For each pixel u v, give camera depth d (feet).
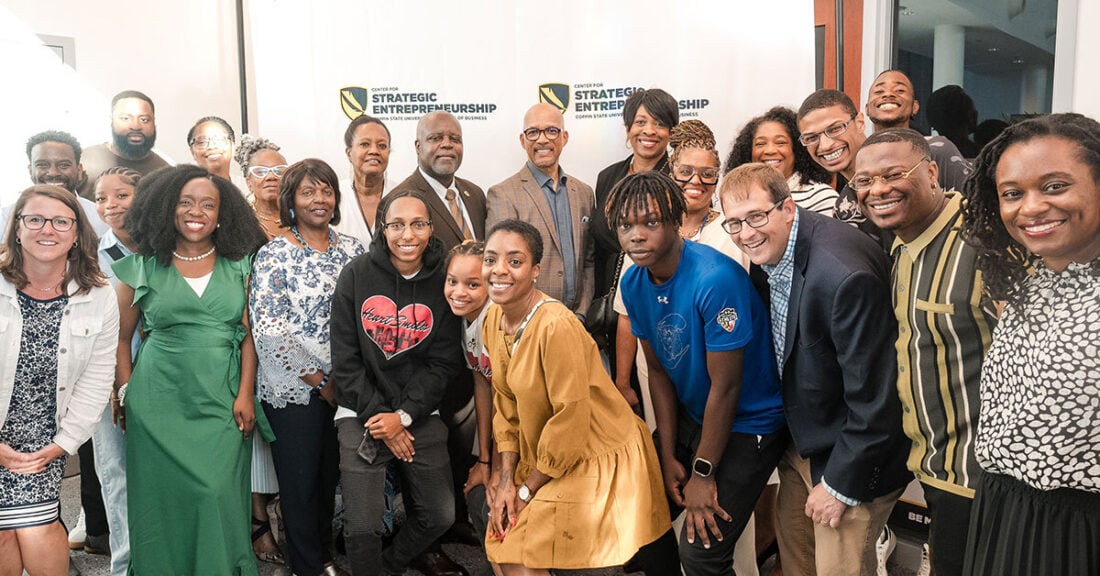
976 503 5.26
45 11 13.96
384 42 12.68
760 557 9.16
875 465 6.21
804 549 7.57
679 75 11.65
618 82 11.89
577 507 7.25
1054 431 4.46
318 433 9.05
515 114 12.39
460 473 10.16
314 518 9.14
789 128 9.04
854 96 11.89
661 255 6.90
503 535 7.62
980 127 10.89
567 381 7.04
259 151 10.82
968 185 5.03
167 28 15.31
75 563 10.23
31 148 11.44
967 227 5.11
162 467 8.51
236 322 8.86
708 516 7.23
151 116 12.66
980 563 5.12
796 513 7.54
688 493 7.32
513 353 7.35
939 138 8.28
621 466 7.38
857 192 5.92
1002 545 4.94
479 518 8.45
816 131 8.13
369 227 10.94
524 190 10.45
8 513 7.72
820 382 6.49
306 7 12.88
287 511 9.06
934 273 5.66
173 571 8.63
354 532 8.56
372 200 11.09
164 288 8.57
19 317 7.64
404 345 8.63
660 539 7.86
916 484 9.62
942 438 5.82
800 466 7.32
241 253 8.98
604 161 12.10
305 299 8.83
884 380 6.07
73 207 7.79
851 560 6.51
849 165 8.12
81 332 7.95
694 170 8.48
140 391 8.52
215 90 15.99
